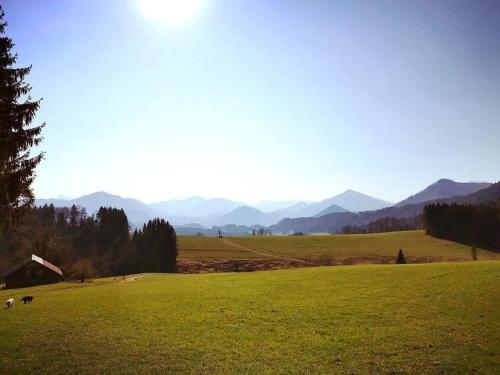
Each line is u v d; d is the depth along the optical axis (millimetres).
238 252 172125
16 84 28859
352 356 20703
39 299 47125
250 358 20984
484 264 45375
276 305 33469
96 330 27312
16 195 29641
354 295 35469
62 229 199625
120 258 159250
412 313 27750
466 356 19734
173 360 21016
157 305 36125
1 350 23297
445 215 192750
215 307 33938
